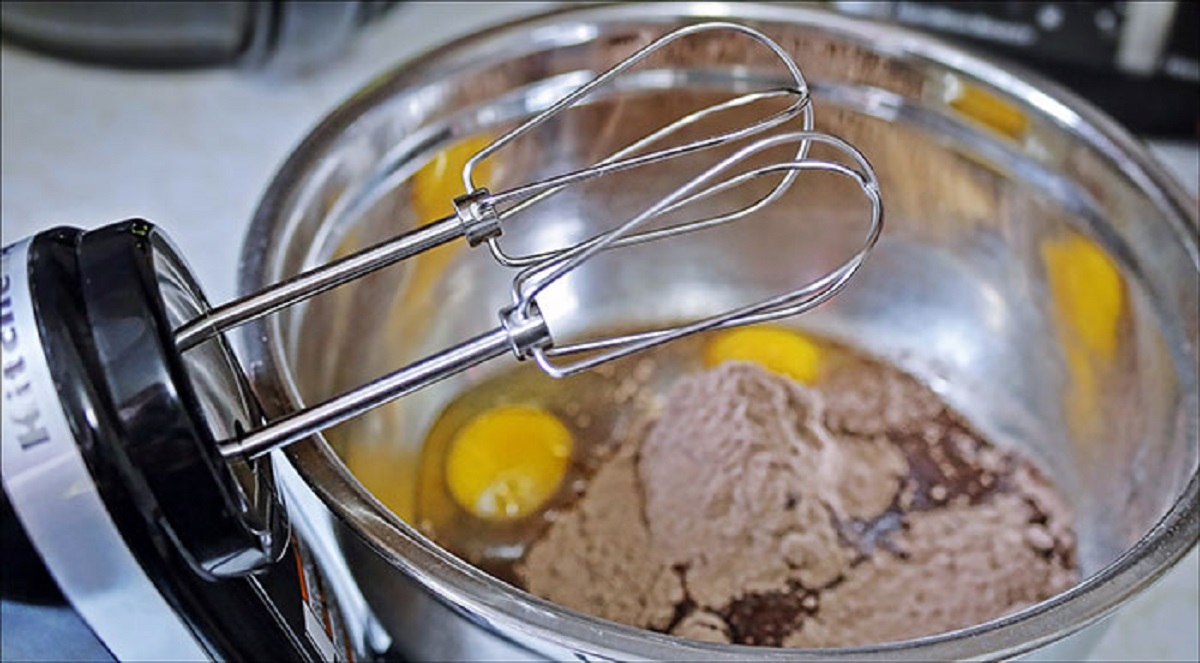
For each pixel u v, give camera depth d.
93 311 0.40
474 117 0.57
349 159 0.54
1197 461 0.49
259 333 0.48
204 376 0.43
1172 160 0.69
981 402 0.62
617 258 0.63
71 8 0.70
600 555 0.56
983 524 0.58
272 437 0.41
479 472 0.58
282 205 0.52
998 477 0.60
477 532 0.57
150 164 0.68
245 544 0.40
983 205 0.60
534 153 0.59
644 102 0.59
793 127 0.59
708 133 0.60
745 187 0.61
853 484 0.59
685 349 0.63
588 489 0.59
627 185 0.60
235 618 0.42
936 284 0.62
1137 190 0.55
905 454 0.60
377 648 0.49
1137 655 0.54
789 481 0.58
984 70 0.58
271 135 0.70
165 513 0.40
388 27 0.75
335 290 0.53
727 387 0.60
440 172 0.57
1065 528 0.58
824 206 0.61
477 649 0.46
